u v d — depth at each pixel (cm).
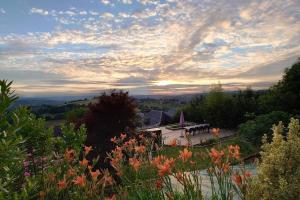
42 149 589
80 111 2255
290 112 2453
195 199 329
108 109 1059
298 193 250
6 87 311
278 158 269
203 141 2423
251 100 3753
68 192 474
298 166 266
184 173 340
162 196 372
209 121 3953
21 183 461
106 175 441
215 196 347
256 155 1114
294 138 287
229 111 3728
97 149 1016
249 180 292
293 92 2530
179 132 3284
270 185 267
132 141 516
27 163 568
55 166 551
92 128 1062
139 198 397
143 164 441
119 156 468
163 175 336
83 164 508
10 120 348
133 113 1095
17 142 321
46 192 444
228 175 344
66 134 662
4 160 311
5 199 321
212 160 345
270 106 2559
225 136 2588
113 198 420
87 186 428
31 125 568
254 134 1534
